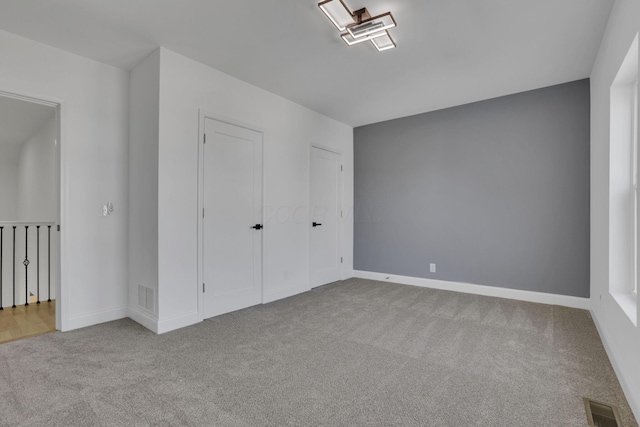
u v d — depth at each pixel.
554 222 3.71
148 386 1.93
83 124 2.98
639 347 1.62
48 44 2.77
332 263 4.97
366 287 4.61
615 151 2.41
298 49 2.88
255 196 3.71
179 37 2.69
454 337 2.73
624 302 2.14
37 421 1.60
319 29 2.57
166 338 2.69
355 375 2.09
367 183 5.26
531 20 2.44
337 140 5.06
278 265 4.00
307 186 4.45
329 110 4.57
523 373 2.12
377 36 2.59
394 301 3.86
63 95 2.87
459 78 3.50
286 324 3.05
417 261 4.72
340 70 3.30
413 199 4.76
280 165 4.04
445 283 4.46
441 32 2.60
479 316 3.28
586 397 1.84
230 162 3.44
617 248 2.40
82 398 1.80
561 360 2.30
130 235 3.21
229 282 3.43
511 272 3.98
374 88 3.78
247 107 3.60
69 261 2.89
